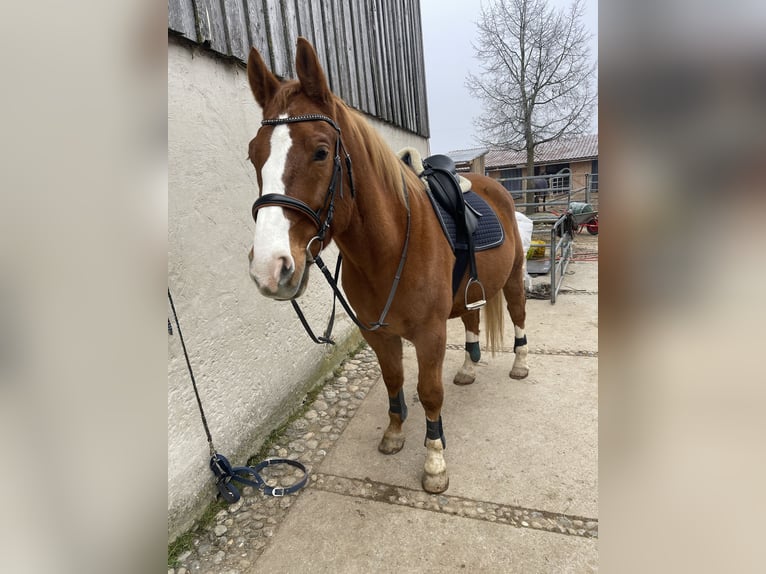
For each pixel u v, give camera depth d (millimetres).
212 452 2041
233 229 2258
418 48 5648
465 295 2211
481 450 2301
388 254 1718
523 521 1826
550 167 18328
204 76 2113
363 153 1594
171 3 1873
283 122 1317
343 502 2000
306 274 1358
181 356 1897
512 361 3314
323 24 3209
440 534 1786
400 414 2326
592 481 2033
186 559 1747
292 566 1689
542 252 5977
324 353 3213
